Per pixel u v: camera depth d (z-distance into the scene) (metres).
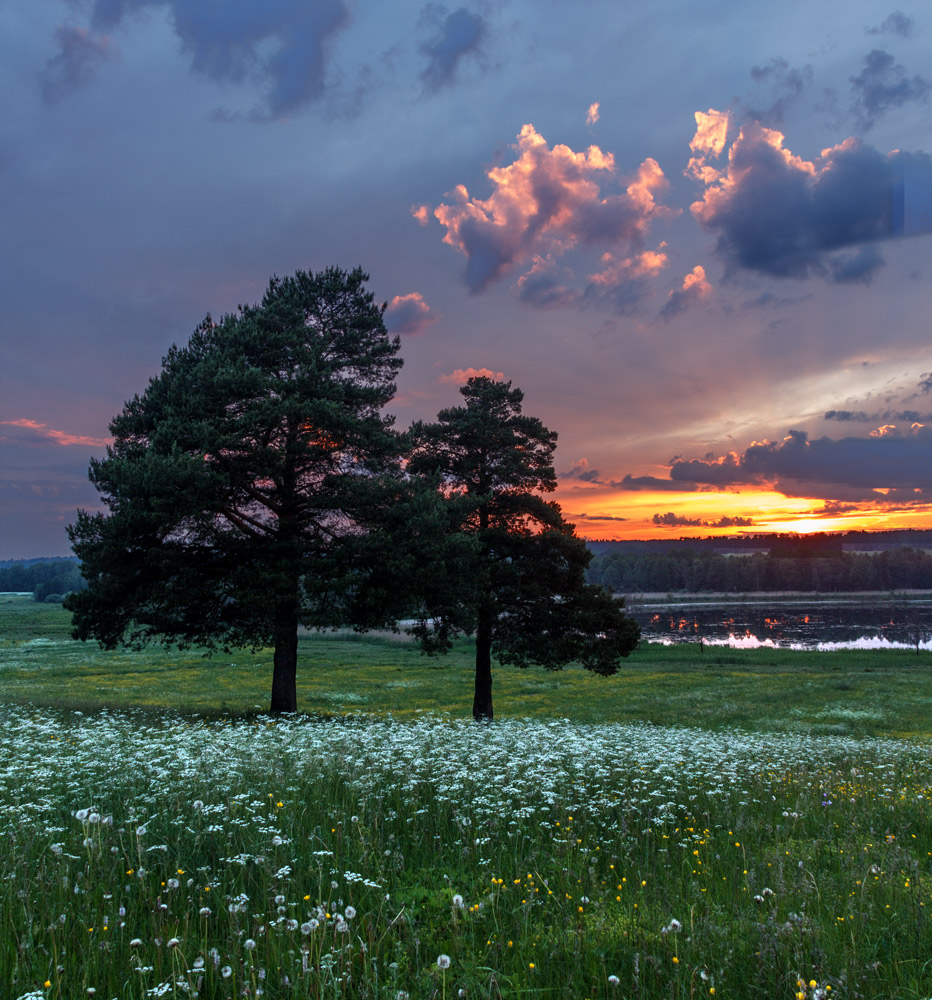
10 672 48.53
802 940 4.09
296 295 23.66
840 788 10.36
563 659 25.41
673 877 5.54
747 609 168.62
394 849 5.84
